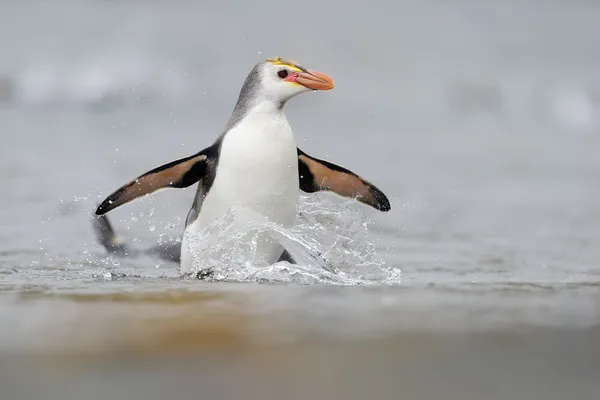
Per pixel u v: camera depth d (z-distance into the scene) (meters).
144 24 51.22
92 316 7.79
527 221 16.73
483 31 56.69
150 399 5.15
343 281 10.55
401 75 45.81
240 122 11.48
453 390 5.33
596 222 16.70
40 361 6.07
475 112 38.28
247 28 52.69
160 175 11.64
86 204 17.30
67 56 44.12
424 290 9.58
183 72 43.69
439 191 20.27
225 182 11.34
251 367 5.88
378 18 57.56
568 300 8.77
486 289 9.66
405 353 6.28
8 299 8.88
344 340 6.73
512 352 6.32
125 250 13.26
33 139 27.06
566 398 5.20
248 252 11.40
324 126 32.19
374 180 21.55
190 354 6.26
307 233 12.17
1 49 44.72
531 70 47.56
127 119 32.88
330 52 49.88
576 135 31.70
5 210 16.53
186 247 11.64
